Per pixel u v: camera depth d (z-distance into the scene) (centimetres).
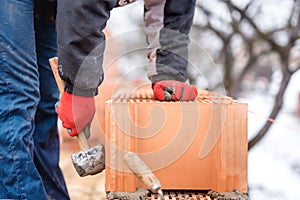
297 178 460
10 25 233
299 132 549
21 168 231
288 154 514
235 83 454
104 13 207
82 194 426
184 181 227
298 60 438
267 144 536
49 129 301
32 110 241
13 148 230
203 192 233
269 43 432
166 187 226
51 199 306
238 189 223
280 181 458
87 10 203
